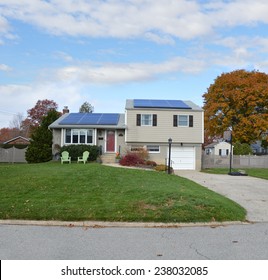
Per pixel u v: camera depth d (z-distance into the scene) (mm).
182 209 8242
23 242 5953
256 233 6914
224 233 6855
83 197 9547
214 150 53062
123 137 28984
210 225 7543
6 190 10383
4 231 6691
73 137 28453
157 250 5594
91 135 28453
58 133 28594
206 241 6195
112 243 5969
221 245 5941
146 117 29031
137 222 7523
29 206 8328
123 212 7980
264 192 13336
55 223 7352
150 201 8883
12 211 7879
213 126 42719
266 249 5730
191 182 15680
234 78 41781
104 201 9008
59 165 21062
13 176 13719
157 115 29031
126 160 24609
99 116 31531
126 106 29531
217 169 29391
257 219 8375
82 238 6270
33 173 14852
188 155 29297
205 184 15992
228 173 23391
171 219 7680
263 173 24047
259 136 40938
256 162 33562
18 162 34344
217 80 43469
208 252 5520
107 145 28828
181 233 6777
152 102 31453
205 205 8703
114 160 27406
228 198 11430
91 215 7719
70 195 9812
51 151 28125
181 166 29109
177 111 29234
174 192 10227
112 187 11227
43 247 5672
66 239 6188
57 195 9781
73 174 14320
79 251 5488
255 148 57969
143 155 26719
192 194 10156
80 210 8055
